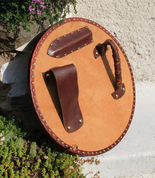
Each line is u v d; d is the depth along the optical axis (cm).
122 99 183
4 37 153
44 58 154
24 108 188
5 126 153
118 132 173
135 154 175
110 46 187
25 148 142
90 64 175
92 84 171
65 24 171
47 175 136
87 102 165
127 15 221
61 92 144
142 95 242
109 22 219
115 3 214
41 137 167
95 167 167
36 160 145
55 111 148
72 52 168
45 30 167
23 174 129
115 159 169
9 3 142
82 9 206
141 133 197
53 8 164
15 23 149
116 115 176
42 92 147
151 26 234
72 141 150
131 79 197
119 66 174
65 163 143
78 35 173
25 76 181
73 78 148
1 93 180
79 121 154
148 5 226
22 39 161
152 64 247
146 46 239
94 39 184
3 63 169
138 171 181
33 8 147
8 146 140
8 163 130
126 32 227
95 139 160
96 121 164
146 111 222
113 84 182
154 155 179
